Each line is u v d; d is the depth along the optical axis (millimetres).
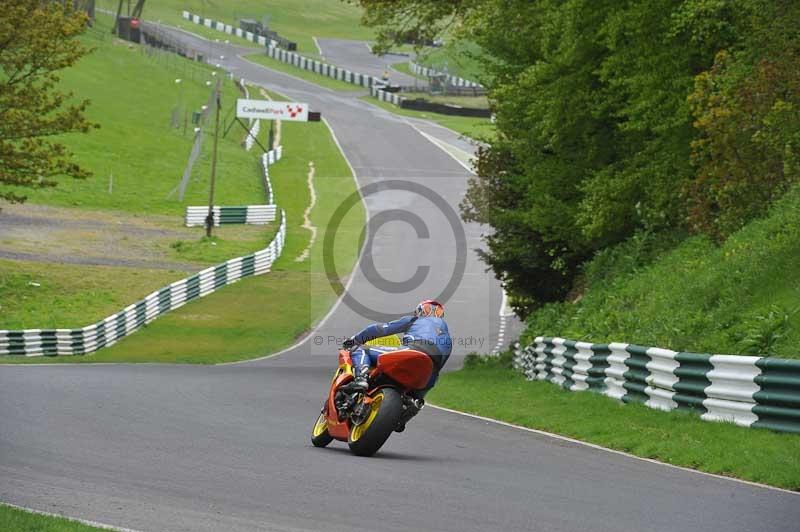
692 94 79188
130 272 180250
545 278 114188
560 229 101250
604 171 94188
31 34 152875
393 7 122750
